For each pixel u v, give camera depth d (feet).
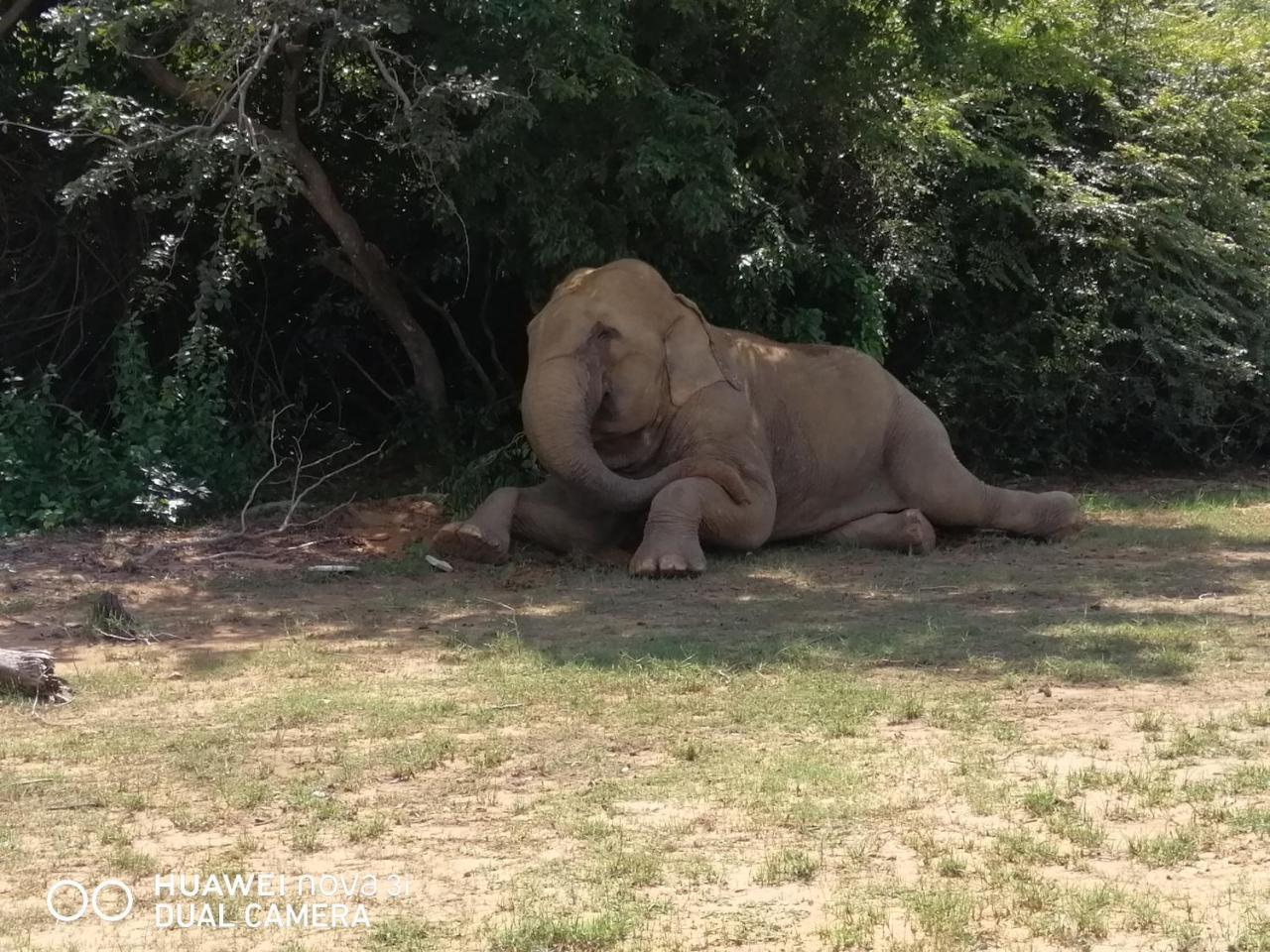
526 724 22.33
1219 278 61.82
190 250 52.90
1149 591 33.42
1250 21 66.80
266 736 21.88
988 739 21.16
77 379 51.70
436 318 57.26
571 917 15.14
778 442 40.40
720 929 14.89
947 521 41.47
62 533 41.45
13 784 19.61
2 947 14.74
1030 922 14.84
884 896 15.57
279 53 45.24
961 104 57.82
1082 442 60.18
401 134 45.24
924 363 58.49
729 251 48.83
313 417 55.67
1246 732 21.27
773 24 48.11
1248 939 14.21
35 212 51.26
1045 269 59.31
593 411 37.42
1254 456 64.95
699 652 26.58
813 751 20.71
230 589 34.96
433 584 35.09
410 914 15.44
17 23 49.55
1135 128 62.39
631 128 44.80
